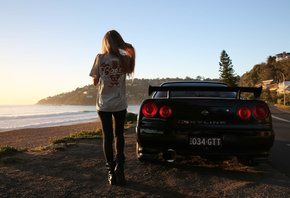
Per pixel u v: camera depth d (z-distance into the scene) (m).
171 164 2.99
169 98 2.50
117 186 2.16
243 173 2.64
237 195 1.96
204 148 2.38
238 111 2.40
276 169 2.88
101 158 3.37
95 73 2.16
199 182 2.29
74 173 2.58
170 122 2.44
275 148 4.52
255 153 2.37
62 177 2.42
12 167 2.76
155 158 2.49
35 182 2.22
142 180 2.34
